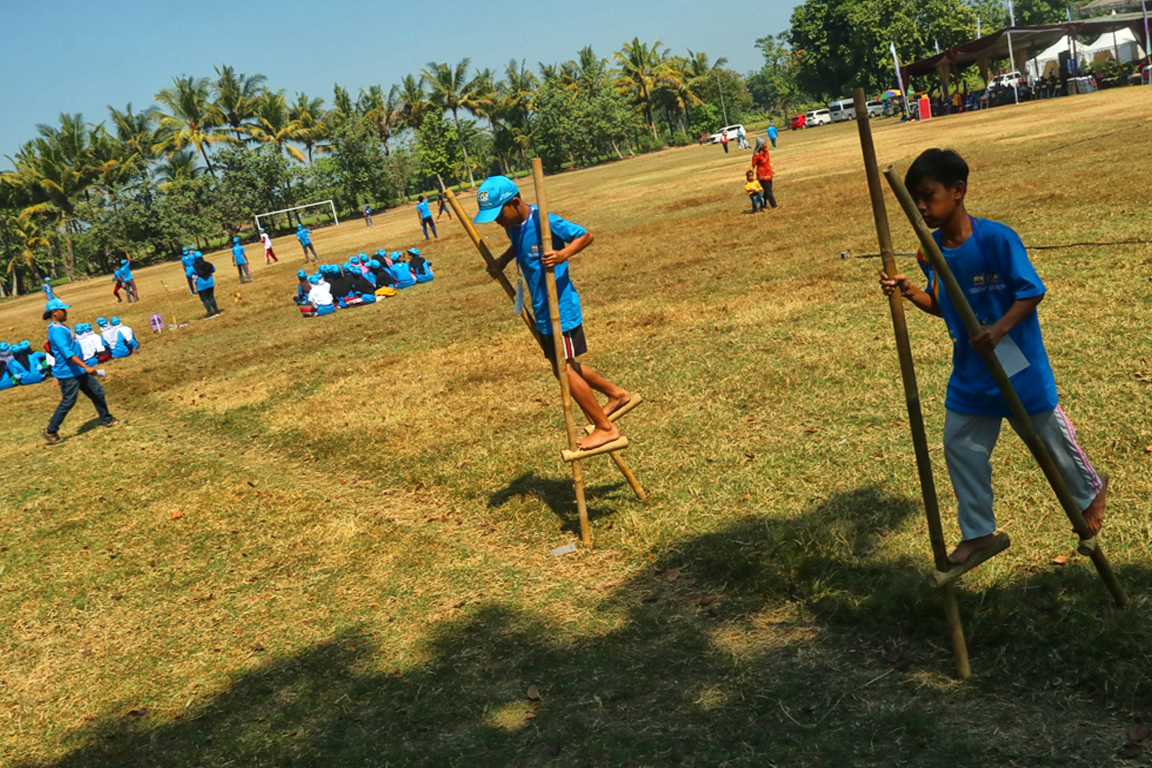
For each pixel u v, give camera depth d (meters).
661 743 3.51
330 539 6.26
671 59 109.12
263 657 4.82
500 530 5.91
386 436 8.55
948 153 3.32
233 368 14.30
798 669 3.83
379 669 4.48
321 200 82.25
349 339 14.86
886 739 3.29
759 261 14.09
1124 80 45.31
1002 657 3.60
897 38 71.31
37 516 8.15
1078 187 14.44
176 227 71.44
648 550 5.18
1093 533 3.57
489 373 10.27
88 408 13.49
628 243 19.86
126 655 5.14
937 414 6.30
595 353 10.13
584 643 4.36
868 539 4.71
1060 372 6.65
